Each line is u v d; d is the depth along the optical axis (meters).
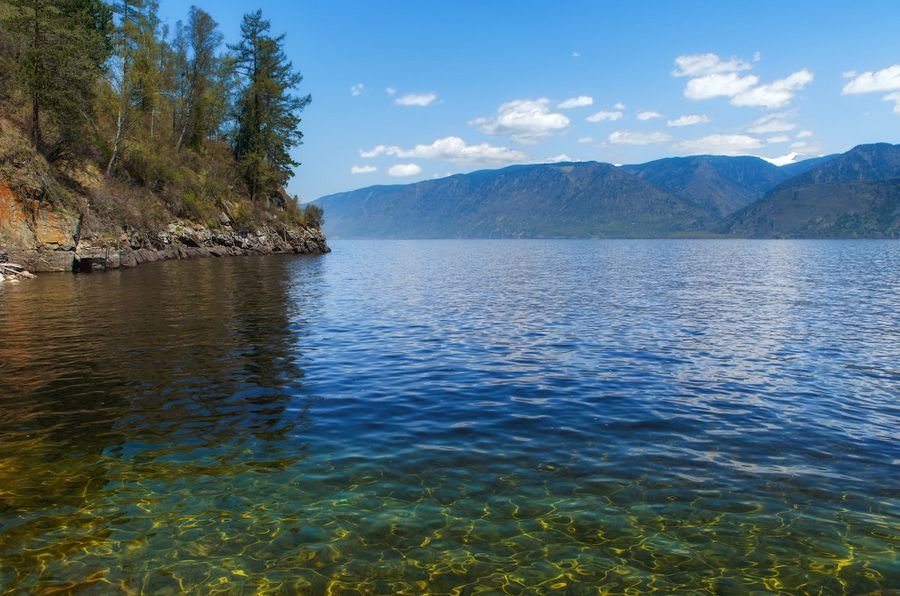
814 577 5.81
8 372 13.60
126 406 11.12
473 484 7.86
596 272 61.47
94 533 6.55
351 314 25.28
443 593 5.54
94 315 22.34
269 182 87.88
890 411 11.52
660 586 5.66
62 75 44.62
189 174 71.19
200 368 14.30
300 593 5.53
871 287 41.47
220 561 6.05
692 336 20.53
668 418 10.92
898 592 5.57
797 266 73.62
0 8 43.31
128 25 59.06
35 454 8.74
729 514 7.06
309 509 7.13
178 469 8.26
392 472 8.23
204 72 76.88
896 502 7.41
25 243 40.38
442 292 36.97
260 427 10.09
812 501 7.42
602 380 13.96
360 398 12.06
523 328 22.16
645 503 7.33
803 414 11.28
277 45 83.25
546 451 9.12
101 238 47.22
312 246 97.75
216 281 37.78
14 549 6.22
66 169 48.00
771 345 18.88
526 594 5.54
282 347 17.30
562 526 6.76
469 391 12.78
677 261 91.75
